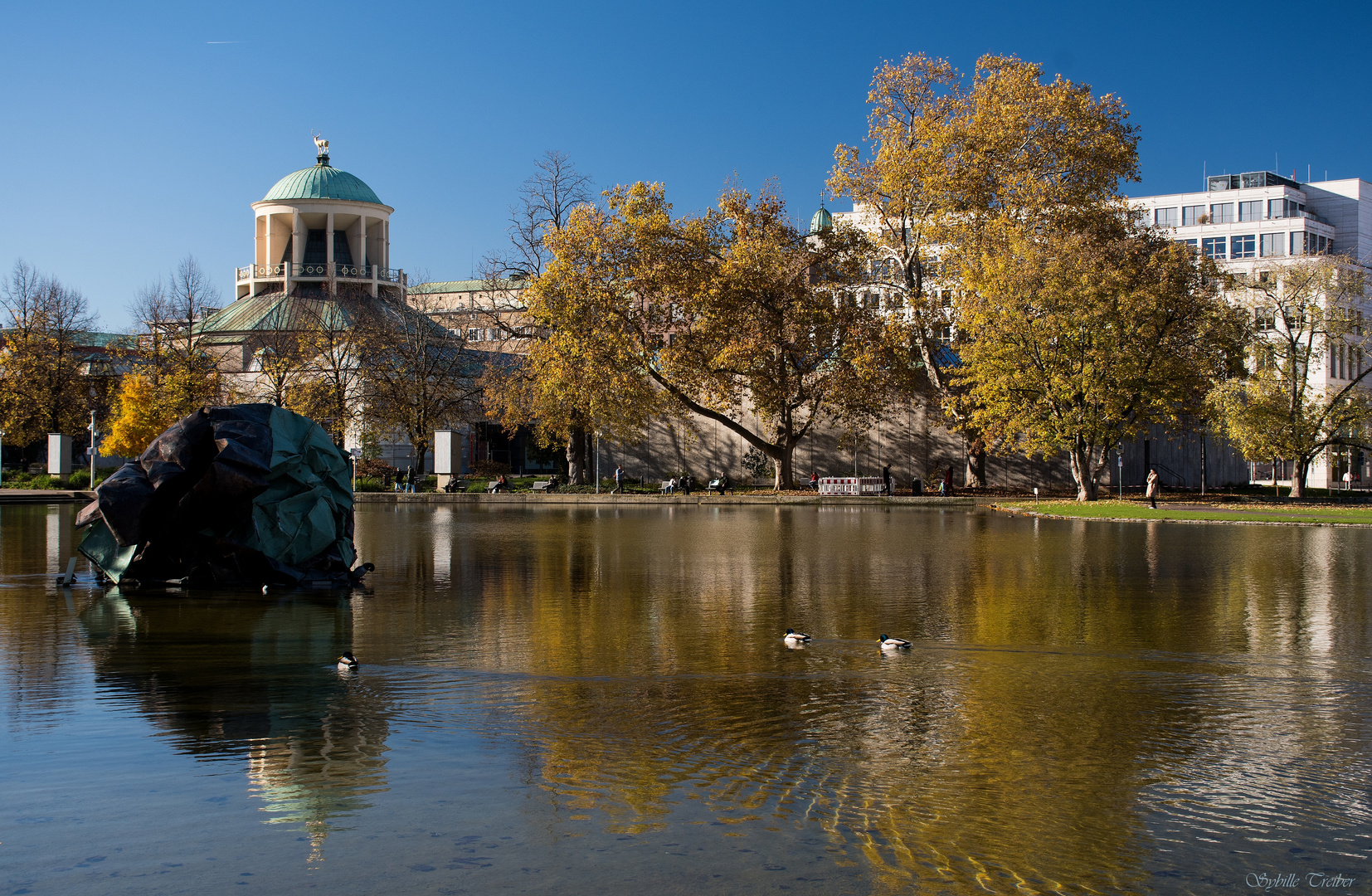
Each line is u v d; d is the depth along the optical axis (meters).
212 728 7.03
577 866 4.69
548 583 15.43
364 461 61.41
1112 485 55.91
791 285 47.06
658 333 48.78
